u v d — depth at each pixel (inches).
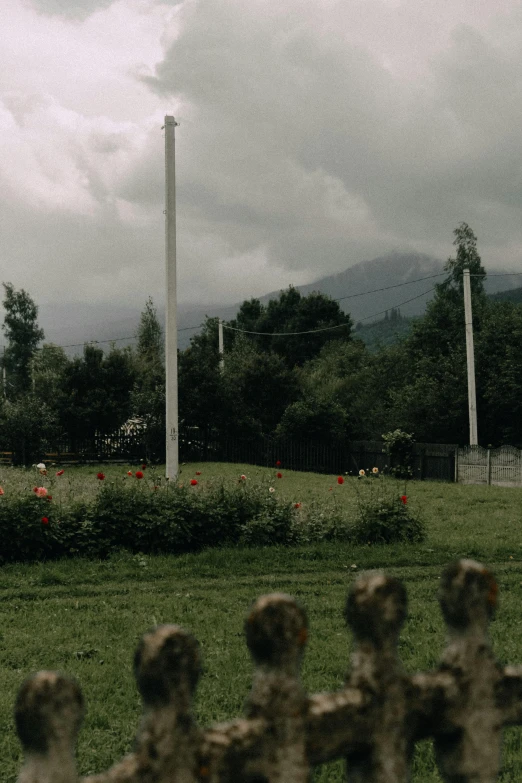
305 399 1505.9
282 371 1596.9
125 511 470.0
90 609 339.6
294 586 392.2
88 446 1513.3
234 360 1656.0
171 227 850.1
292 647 68.1
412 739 76.8
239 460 1465.3
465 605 79.0
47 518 438.6
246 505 505.0
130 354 1663.4
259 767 67.0
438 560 462.6
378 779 73.5
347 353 1987.0
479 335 1483.8
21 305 2664.9
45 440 1437.0
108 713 212.2
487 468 1117.7
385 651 74.2
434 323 1753.2
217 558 447.5
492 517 668.7
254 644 68.2
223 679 240.2
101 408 1481.3
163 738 62.7
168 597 364.2
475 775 80.1
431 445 1210.6
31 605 346.9
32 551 439.5
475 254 1844.2
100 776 60.7
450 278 1855.3
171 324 844.6
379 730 73.4
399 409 1502.2
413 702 75.9
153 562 440.5
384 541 508.7
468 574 79.0
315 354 2445.9
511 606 347.6
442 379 1492.4
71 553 450.0
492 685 80.3
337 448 1341.0
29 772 57.9
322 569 435.8
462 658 79.4
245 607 345.4
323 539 509.0
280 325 2541.8
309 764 69.4
